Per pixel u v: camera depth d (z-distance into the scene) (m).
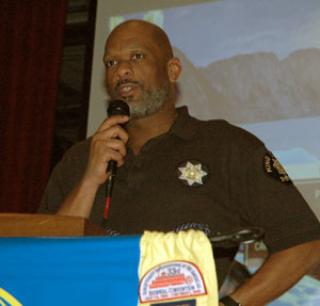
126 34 3.67
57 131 7.53
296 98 5.92
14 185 7.18
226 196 3.29
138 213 3.27
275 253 3.12
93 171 3.25
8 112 7.37
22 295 1.98
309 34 6.04
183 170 3.35
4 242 2.05
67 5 7.52
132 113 3.54
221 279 3.10
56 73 7.36
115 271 1.95
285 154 5.80
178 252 1.91
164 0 6.65
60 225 2.24
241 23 6.31
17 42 7.50
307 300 5.08
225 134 3.44
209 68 6.29
